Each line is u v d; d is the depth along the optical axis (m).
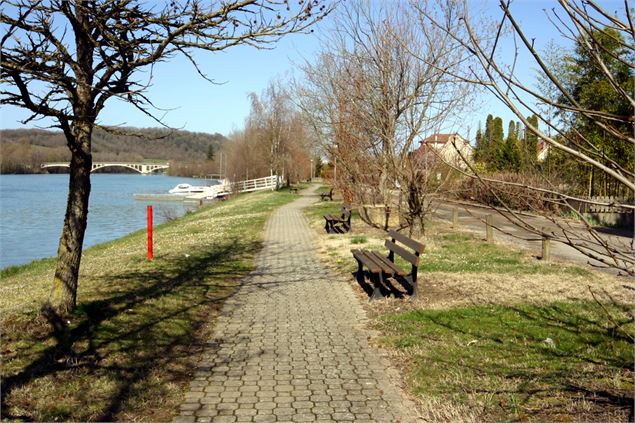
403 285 8.98
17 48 5.36
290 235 17.52
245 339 6.43
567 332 6.34
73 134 6.66
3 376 4.90
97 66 6.61
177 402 4.64
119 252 14.43
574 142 2.80
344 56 14.72
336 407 4.54
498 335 6.29
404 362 5.57
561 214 3.70
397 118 13.86
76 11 6.12
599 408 4.27
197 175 117.38
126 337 6.18
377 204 16.39
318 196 47.47
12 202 43.53
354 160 15.52
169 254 12.66
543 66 2.42
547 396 4.55
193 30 6.06
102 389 4.80
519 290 8.52
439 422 4.18
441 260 11.32
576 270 10.26
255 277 10.30
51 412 4.30
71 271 6.78
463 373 5.15
